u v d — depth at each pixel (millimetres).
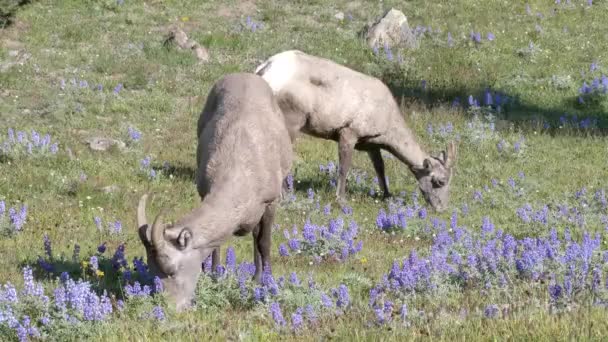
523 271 31484
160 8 88812
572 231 45781
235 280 29875
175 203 49219
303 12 90812
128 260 36250
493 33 89000
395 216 45688
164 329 25328
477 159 63562
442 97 77438
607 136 69875
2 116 64188
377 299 28094
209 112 33250
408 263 31203
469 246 39031
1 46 77062
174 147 61375
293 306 28297
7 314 25859
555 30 90625
